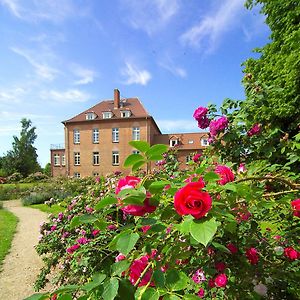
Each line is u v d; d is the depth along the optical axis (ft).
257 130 7.11
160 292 2.21
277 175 4.50
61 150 105.09
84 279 8.29
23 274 14.38
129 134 91.50
